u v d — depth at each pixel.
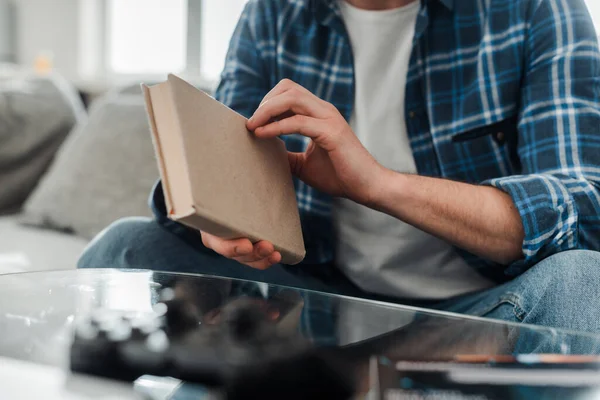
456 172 0.99
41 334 0.47
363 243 1.01
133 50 2.91
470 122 0.98
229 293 0.58
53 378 0.41
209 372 0.39
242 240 0.61
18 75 2.10
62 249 1.40
